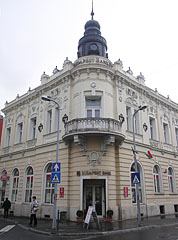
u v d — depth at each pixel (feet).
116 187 49.01
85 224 40.09
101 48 65.77
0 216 60.75
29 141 67.10
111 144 48.29
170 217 53.21
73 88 56.49
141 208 53.16
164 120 74.43
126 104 59.06
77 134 46.03
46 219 51.01
